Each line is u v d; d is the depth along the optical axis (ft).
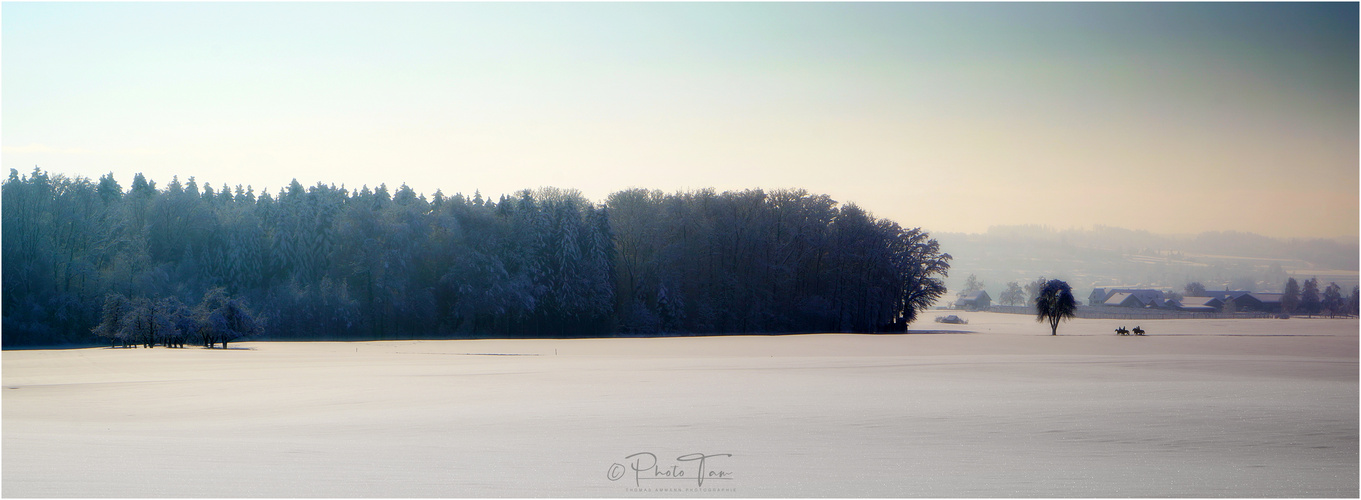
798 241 339.16
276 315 259.19
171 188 298.15
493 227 305.32
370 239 284.41
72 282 246.88
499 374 105.91
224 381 95.76
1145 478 38.52
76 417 64.23
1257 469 41.09
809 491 35.37
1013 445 47.96
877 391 81.41
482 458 42.37
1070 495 34.60
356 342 240.94
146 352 166.91
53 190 251.39
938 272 339.16
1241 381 95.20
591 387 86.63
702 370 113.60
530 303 288.30
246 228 287.89
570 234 305.73
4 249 232.53
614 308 325.62
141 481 34.68
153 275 257.55
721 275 334.44
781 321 332.80
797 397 75.15
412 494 33.24
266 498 31.96
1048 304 297.53
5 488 32.94
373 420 59.72
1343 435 51.83
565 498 33.35
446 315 297.94
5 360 137.49
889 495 34.35
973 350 183.32
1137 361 134.92
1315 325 389.39
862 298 336.29
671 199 341.41
